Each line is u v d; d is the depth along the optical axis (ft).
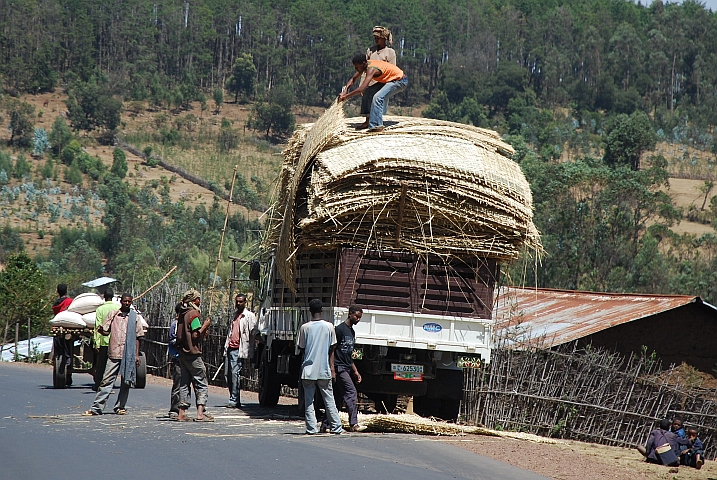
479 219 78.18
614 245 326.44
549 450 71.61
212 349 144.46
